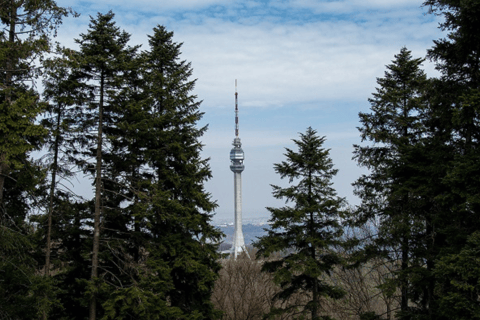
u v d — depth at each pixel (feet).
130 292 60.59
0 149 43.83
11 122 43.78
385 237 69.67
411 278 61.05
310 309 78.02
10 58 48.19
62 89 63.77
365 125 76.23
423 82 71.92
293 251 80.79
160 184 75.00
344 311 114.73
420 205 63.21
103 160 71.05
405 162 64.85
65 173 68.49
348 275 115.75
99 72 65.05
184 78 82.94
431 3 58.08
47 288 52.54
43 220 70.59
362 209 76.13
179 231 78.69
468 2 49.78
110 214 69.56
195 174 79.71
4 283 53.47
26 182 51.26
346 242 76.38
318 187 76.89
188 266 72.79
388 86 77.25
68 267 73.00
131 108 65.16
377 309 134.92
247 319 127.75
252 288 136.15
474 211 51.85
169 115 75.56
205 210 81.20
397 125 74.38
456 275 50.62
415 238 66.85
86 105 63.72
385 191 72.49
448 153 58.85
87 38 64.59
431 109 68.18
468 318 48.08
